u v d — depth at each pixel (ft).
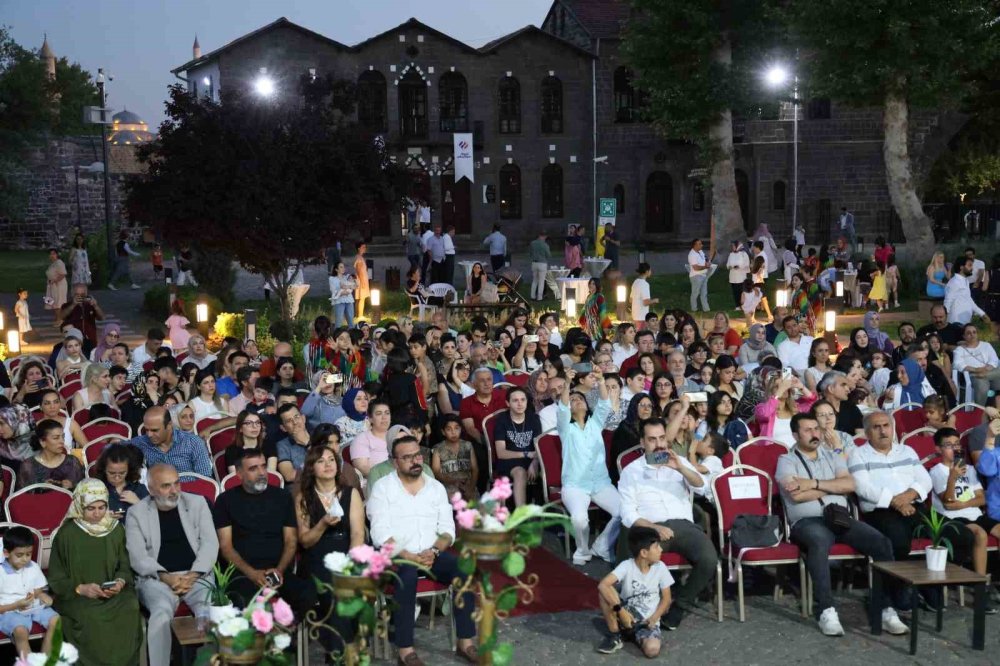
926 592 30.45
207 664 18.19
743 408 38.34
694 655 27.12
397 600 26.09
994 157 142.61
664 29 113.80
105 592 25.18
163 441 32.73
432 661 26.78
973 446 32.94
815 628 28.89
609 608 27.22
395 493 27.50
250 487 26.63
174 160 73.00
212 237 74.49
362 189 75.82
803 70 104.37
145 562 25.86
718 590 29.27
